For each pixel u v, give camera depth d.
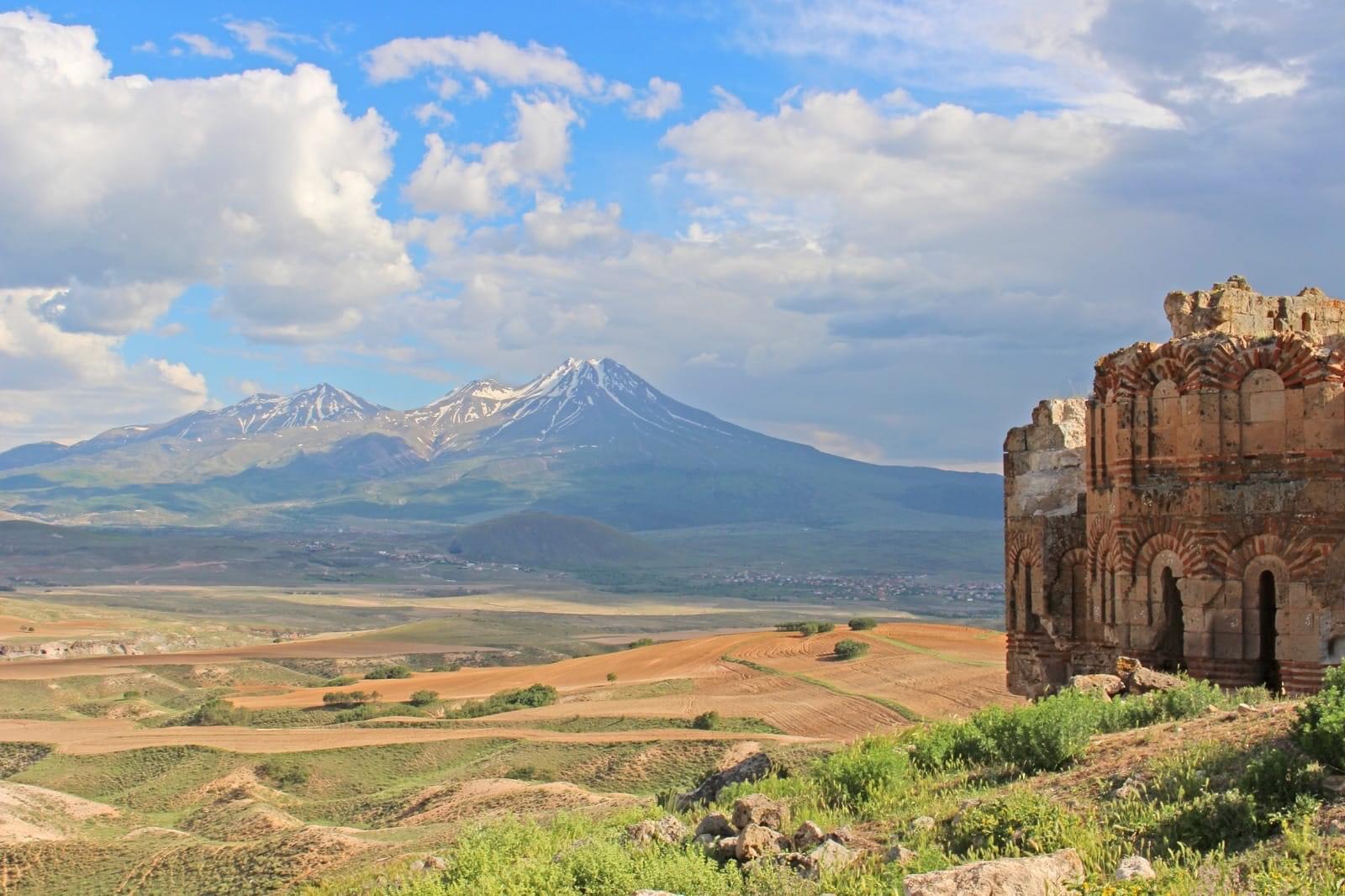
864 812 20.81
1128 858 14.45
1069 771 19.47
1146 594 27.69
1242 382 26.16
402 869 32.59
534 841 26.55
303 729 122.31
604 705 121.31
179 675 189.88
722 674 132.75
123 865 63.06
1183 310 29.56
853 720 99.31
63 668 186.25
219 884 55.62
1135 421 28.02
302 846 57.88
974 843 17.05
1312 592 24.66
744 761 30.03
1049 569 33.00
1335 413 24.72
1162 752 18.69
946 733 23.64
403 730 115.94
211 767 103.19
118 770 106.50
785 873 17.64
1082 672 32.31
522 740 102.38
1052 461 33.88
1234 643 25.81
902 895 14.48
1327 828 14.48
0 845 68.88
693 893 17.73
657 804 30.33
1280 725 18.14
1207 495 26.28
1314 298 30.67
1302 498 24.94
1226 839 15.22
